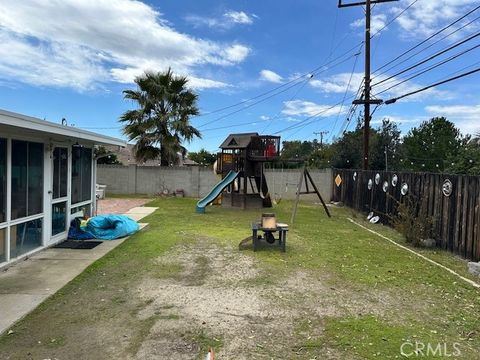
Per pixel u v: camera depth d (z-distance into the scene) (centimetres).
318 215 1382
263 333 371
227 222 1126
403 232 871
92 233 810
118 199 1828
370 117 1573
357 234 975
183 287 505
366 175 1395
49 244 731
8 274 552
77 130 684
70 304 438
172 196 2031
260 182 1628
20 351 329
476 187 680
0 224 578
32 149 673
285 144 4691
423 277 578
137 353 328
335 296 483
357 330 381
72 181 844
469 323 405
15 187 621
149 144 2025
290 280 546
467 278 578
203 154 3628
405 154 2698
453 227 756
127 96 1992
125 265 607
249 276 560
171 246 752
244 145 1549
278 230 727
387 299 476
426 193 887
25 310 416
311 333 373
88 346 340
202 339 356
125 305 437
